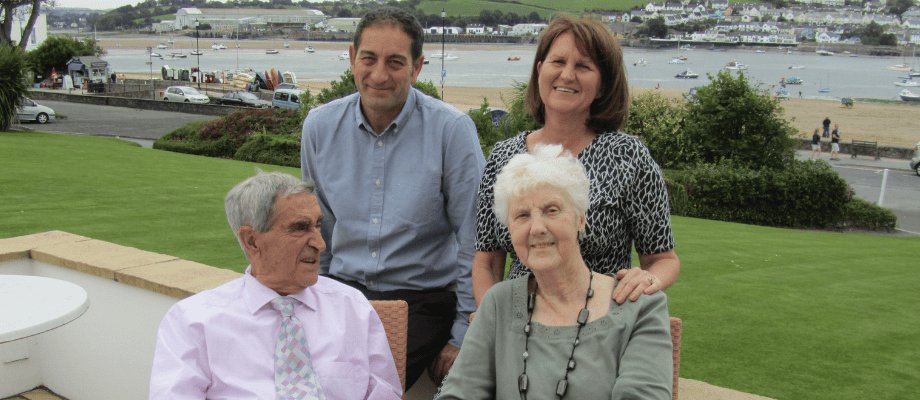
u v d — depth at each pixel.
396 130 2.41
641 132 17.80
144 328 2.85
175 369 1.81
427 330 2.38
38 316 2.06
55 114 32.97
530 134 2.24
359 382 1.97
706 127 17.02
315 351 1.91
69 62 54.38
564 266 1.68
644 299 1.68
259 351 1.87
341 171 2.48
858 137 41.16
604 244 1.97
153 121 34.03
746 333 4.77
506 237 2.12
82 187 9.77
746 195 15.73
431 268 2.51
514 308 1.76
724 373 3.97
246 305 1.89
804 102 69.62
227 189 10.35
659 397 1.55
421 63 2.44
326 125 2.49
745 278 6.67
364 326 2.02
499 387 1.73
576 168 1.71
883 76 127.81
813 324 5.05
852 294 6.18
